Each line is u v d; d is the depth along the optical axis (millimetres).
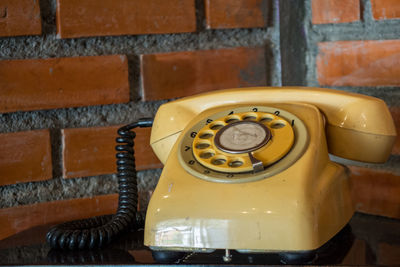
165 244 558
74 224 687
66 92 791
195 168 581
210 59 831
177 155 609
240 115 631
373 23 754
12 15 765
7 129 782
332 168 598
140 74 815
